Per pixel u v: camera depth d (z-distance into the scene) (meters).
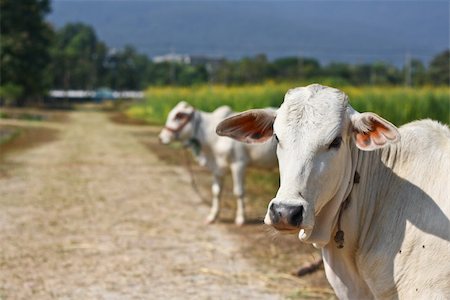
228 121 4.20
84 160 19.20
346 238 4.05
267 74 69.62
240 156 10.27
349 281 4.16
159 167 17.67
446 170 3.90
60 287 7.24
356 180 4.06
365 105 17.56
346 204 4.03
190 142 10.61
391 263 3.88
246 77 69.62
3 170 16.58
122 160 19.33
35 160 19.02
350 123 3.89
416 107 17.56
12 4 60.66
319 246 4.06
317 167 3.72
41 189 13.70
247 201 12.18
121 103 78.75
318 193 3.73
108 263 8.18
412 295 3.79
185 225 10.34
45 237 9.50
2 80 60.31
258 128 4.23
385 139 3.75
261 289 7.18
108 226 10.24
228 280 7.50
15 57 60.28
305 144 3.74
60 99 91.88
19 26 61.47
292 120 3.81
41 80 65.44
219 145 10.33
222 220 10.68
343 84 25.69
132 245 9.07
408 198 3.95
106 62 111.06
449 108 18.17
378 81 55.53
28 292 7.07
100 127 35.88
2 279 7.51
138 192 13.47
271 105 20.75
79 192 13.40
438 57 49.94
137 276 7.64
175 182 14.88
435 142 4.06
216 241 9.30
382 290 3.93
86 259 8.36
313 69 63.16
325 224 3.94
